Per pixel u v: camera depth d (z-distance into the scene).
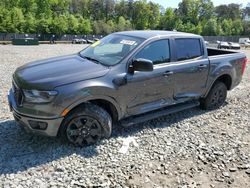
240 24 124.19
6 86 8.65
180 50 6.05
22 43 48.09
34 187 3.94
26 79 4.68
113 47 5.63
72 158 4.63
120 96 5.08
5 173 4.19
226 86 7.38
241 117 6.81
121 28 109.88
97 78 4.84
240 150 5.21
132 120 5.54
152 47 5.57
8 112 6.36
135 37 5.70
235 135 5.83
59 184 4.03
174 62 5.90
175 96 6.01
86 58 5.61
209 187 4.17
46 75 4.75
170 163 4.69
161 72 5.59
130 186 4.08
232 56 7.25
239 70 7.45
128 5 126.06
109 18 126.56
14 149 4.80
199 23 121.69
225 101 7.89
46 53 23.80
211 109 7.17
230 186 4.22
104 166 4.49
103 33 104.00
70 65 5.14
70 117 4.72
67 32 95.12
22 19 87.38
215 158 4.91
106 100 4.95
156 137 5.51
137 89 5.29
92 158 4.68
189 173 4.46
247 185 4.27
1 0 96.56
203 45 6.57
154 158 4.80
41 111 4.50
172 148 5.14
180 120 6.41
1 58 16.86
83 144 4.95
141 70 5.08
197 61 6.31
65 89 4.54
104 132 5.00
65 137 4.91
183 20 127.25
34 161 4.50
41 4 101.69
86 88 4.66
